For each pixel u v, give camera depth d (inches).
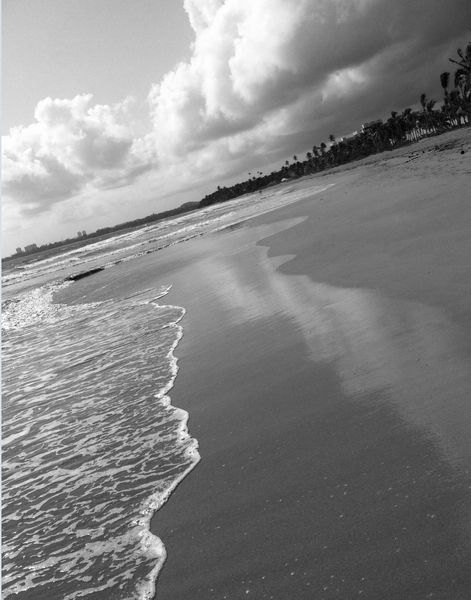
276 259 527.8
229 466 164.6
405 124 5172.2
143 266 1005.2
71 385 313.0
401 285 273.3
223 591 112.9
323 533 119.1
